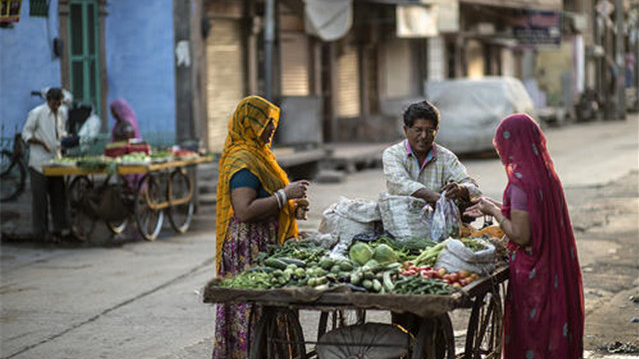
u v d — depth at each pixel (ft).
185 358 21.25
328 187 55.67
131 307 26.30
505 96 71.36
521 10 109.29
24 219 38.40
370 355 15.38
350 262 15.84
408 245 16.83
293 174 62.18
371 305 14.25
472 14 99.71
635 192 48.11
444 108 72.13
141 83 47.09
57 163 37.06
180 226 42.37
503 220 16.28
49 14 40.91
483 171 61.72
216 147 64.28
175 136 46.29
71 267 32.53
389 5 84.89
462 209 18.58
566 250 16.31
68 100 41.06
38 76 40.34
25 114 39.52
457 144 71.15
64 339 23.15
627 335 22.31
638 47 168.76
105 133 47.06
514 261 16.42
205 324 24.29
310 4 65.10
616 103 136.77
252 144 17.22
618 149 74.54
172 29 46.57
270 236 17.44
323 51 79.10
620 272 29.37
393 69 86.74
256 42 67.92
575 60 134.72
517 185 16.06
